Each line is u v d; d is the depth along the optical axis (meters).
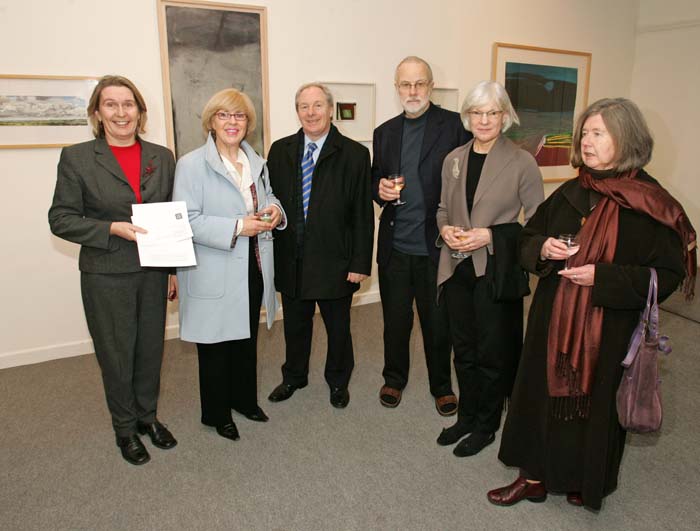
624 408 1.61
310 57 3.86
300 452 2.36
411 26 4.21
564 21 5.05
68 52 3.12
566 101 5.27
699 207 5.38
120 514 1.97
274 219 2.19
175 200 2.12
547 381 1.74
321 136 2.43
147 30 3.30
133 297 2.15
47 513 1.97
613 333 1.63
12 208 3.16
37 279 3.30
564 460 1.78
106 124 2.02
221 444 2.42
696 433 2.51
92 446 2.41
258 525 1.91
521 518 1.94
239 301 2.21
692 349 3.47
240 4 3.53
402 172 2.46
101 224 2.00
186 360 3.35
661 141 5.61
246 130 2.18
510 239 2.05
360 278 2.53
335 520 1.94
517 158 2.06
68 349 3.44
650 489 2.11
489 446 2.38
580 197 1.71
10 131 3.05
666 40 5.40
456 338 2.30
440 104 4.48
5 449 2.38
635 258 1.58
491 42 4.64
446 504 2.02
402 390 2.82
